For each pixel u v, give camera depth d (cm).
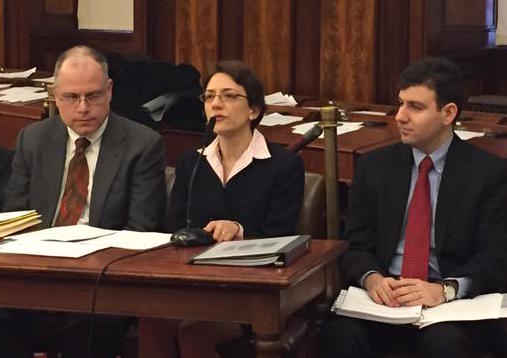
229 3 708
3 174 400
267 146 352
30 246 300
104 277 273
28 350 348
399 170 344
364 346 321
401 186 342
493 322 324
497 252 329
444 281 323
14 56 822
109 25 800
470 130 471
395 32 650
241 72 345
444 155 340
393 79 652
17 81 654
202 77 720
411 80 334
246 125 349
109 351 345
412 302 318
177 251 296
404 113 335
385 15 649
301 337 321
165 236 319
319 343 324
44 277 283
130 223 364
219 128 344
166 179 383
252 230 344
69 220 367
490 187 335
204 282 265
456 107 335
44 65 830
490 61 729
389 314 313
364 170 350
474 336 314
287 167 347
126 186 367
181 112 518
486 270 326
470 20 712
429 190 340
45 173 372
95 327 341
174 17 744
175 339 325
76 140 371
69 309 283
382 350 328
